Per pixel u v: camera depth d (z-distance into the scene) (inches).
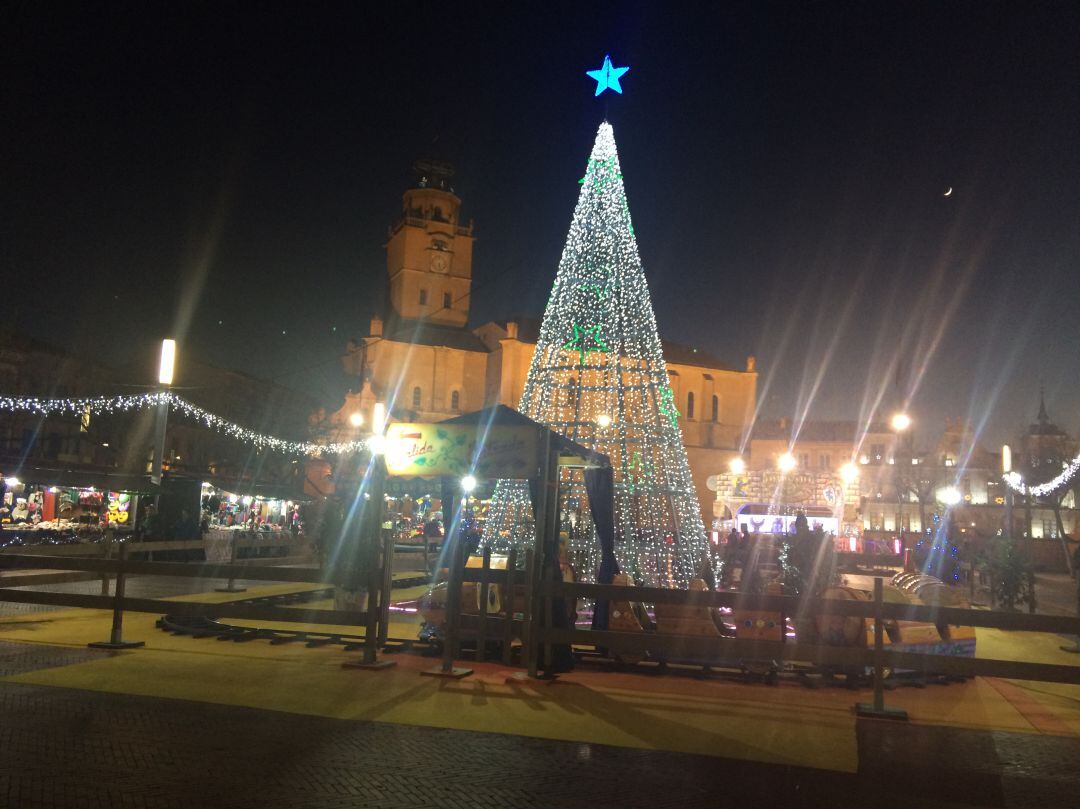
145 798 211.2
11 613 556.4
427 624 453.7
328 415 2588.6
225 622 558.3
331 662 407.2
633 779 241.8
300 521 1667.1
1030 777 257.6
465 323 3075.8
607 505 489.4
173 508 1175.6
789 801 228.2
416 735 280.2
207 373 2373.3
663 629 423.5
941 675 419.5
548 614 382.6
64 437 1696.6
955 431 2844.5
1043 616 316.8
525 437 420.2
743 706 343.3
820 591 428.1
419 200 3102.9
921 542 1209.4
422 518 1910.7
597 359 1111.6
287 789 221.3
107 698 317.7
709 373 3181.6
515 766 249.4
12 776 224.4
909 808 225.8
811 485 1480.1
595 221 861.8
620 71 613.0
